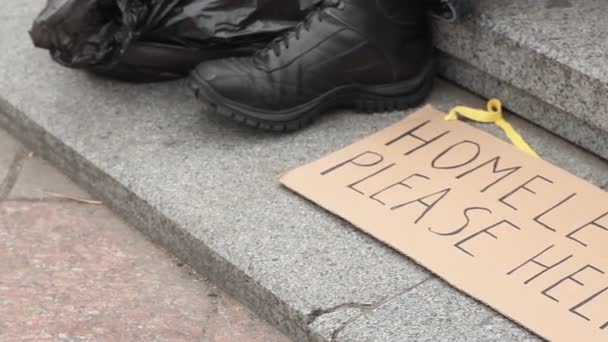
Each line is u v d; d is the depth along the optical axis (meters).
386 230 2.95
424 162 3.19
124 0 3.34
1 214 3.30
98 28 3.42
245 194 3.14
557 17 3.29
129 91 3.59
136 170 3.24
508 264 2.83
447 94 3.51
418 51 3.42
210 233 3.01
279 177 3.16
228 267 2.95
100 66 3.50
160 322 2.92
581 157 3.21
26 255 3.15
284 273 2.87
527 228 2.93
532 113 3.33
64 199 3.36
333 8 3.31
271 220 3.04
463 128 3.31
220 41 3.49
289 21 3.51
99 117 3.48
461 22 3.38
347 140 3.32
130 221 3.26
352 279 2.84
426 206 3.02
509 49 3.27
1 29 3.90
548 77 3.20
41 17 3.39
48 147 3.48
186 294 3.01
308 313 2.76
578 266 2.81
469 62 3.42
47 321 2.93
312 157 3.27
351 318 2.73
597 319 2.66
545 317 2.68
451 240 2.91
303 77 3.30
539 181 3.09
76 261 3.13
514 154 3.20
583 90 3.12
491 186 3.08
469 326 2.69
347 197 3.07
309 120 3.36
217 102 3.26
